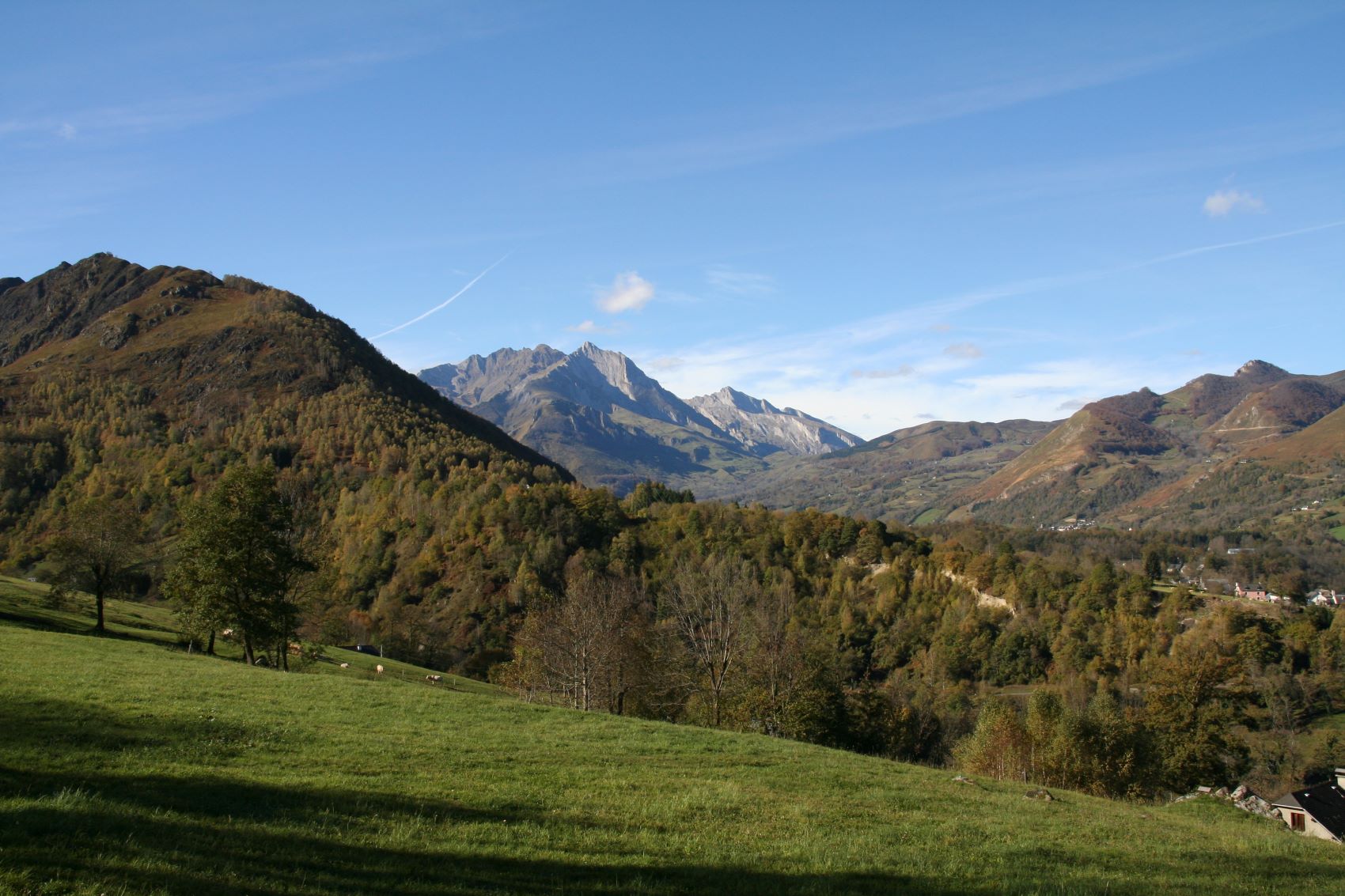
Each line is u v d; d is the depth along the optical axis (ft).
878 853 56.18
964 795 85.51
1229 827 88.74
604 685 181.78
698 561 423.23
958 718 284.41
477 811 57.57
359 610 375.25
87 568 197.77
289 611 164.66
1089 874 56.13
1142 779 168.14
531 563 403.13
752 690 174.29
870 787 83.76
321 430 615.57
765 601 264.93
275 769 63.52
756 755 95.09
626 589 224.94
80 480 520.42
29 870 33.50
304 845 44.50
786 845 55.93
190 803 50.26
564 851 49.67
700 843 54.44
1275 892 57.11
